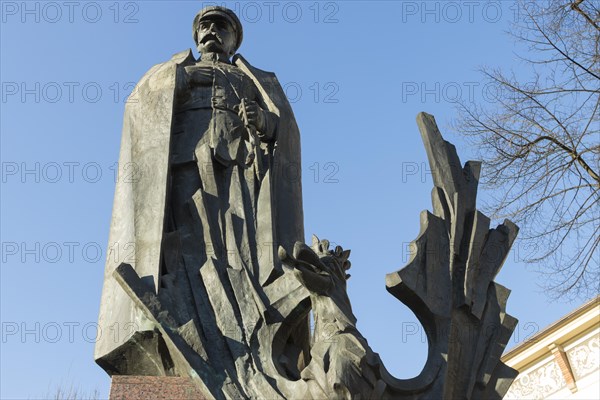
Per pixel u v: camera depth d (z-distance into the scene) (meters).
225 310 8.23
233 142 9.61
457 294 8.27
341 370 7.13
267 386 7.61
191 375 7.67
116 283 8.83
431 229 8.42
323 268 7.76
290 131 10.28
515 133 12.04
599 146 11.66
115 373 8.48
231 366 7.87
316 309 7.71
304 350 8.50
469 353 8.10
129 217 9.12
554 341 19.02
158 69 10.30
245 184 9.44
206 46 10.97
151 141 9.48
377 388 7.32
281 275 8.62
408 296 8.07
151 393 7.56
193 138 9.63
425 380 7.63
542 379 19.53
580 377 18.64
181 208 9.20
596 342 18.45
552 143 11.91
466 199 8.76
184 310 8.21
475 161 9.11
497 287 8.50
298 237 9.60
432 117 9.07
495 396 8.00
